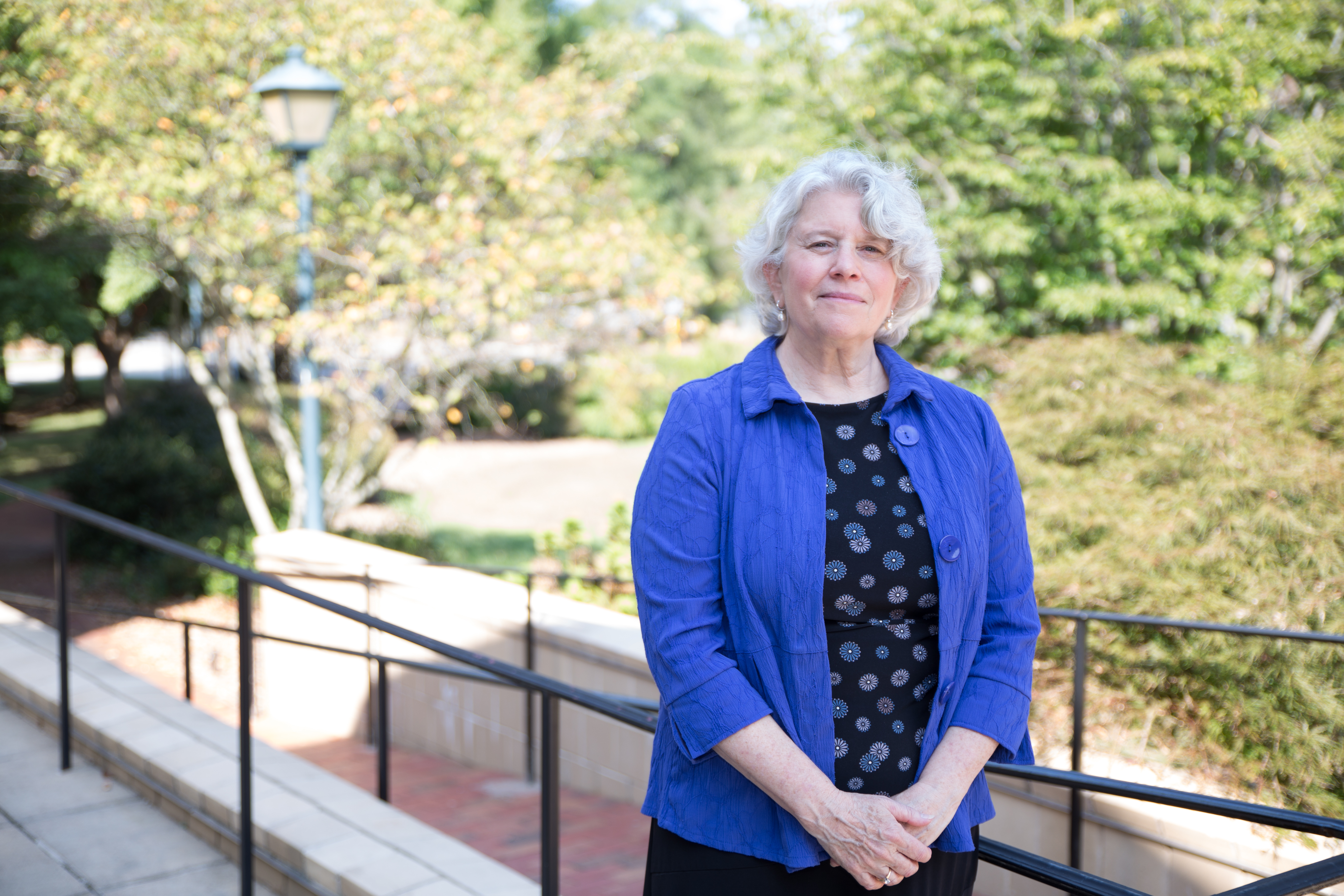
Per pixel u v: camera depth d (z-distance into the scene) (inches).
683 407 52.9
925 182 325.1
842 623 50.5
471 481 577.3
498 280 287.6
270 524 352.8
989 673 53.0
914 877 51.7
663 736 55.4
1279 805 127.4
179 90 289.3
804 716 49.6
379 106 294.2
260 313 287.3
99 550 389.7
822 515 50.1
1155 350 206.8
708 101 857.5
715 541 50.9
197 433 424.2
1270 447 166.2
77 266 458.6
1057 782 66.6
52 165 285.7
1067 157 292.4
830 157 53.4
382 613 235.9
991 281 315.3
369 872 110.2
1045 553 167.0
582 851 165.0
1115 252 291.9
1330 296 272.2
